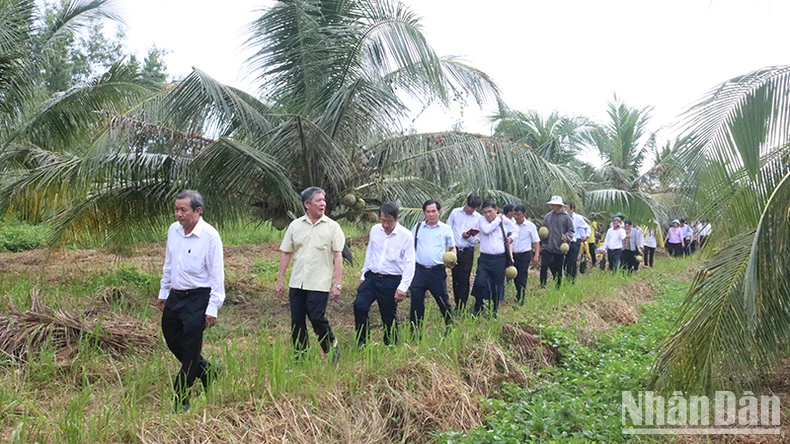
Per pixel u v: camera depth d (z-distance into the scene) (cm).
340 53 977
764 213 479
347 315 947
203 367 521
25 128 1171
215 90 876
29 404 442
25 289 904
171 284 523
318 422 477
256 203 997
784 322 488
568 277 1279
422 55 929
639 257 1681
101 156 855
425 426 524
